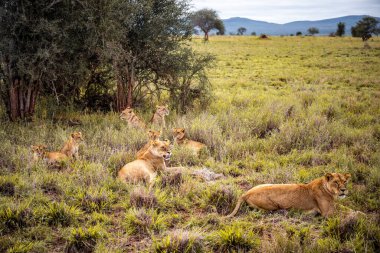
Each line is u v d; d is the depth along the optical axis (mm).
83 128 14391
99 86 18938
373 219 7684
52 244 6707
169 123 15891
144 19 17312
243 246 6723
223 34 140125
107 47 15539
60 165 10523
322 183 8016
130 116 15141
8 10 13773
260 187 8359
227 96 23297
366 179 9836
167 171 10367
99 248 6414
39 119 15078
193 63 19266
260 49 76625
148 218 7484
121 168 10062
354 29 129750
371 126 15039
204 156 11984
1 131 12859
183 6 18203
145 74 18594
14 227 7090
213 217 7738
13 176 9016
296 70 41844
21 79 14586
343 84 30906
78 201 8172
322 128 13961
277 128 14852
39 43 14086
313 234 7316
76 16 15117
